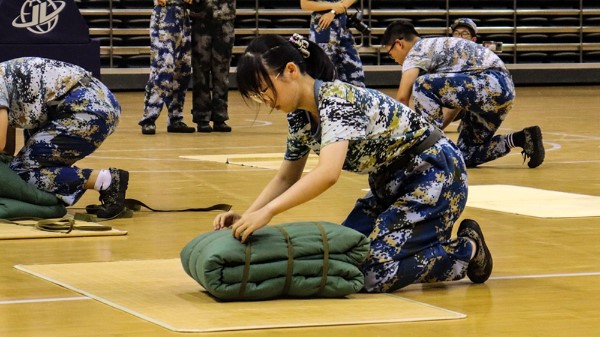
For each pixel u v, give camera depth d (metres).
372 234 4.79
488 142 9.87
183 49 13.10
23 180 6.80
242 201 7.73
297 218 6.94
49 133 6.86
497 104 9.54
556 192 8.13
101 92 6.98
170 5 12.94
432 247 4.82
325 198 7.86
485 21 24.47
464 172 4.88
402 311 4.37
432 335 4.02
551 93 21.91
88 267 5.30
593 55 24.94
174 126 13.41
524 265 5.45
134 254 5.71
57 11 9.19
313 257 4.54
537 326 4.19
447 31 24.14
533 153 9.73
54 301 4.55
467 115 9.84
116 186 6.98
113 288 4.79
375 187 4.90
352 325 4.14
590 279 5.09
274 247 4.48
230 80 23.06
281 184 4.94
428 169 4.79
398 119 4.71
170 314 4.27
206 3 13.14
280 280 4.50
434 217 4.80
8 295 4.67
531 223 6.74
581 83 24.70
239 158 10.29
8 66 6.79
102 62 22.38
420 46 9.64
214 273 4.43
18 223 6.62
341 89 4.58
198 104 13.44
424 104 9.55
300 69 4.57
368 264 4.73
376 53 23.69
